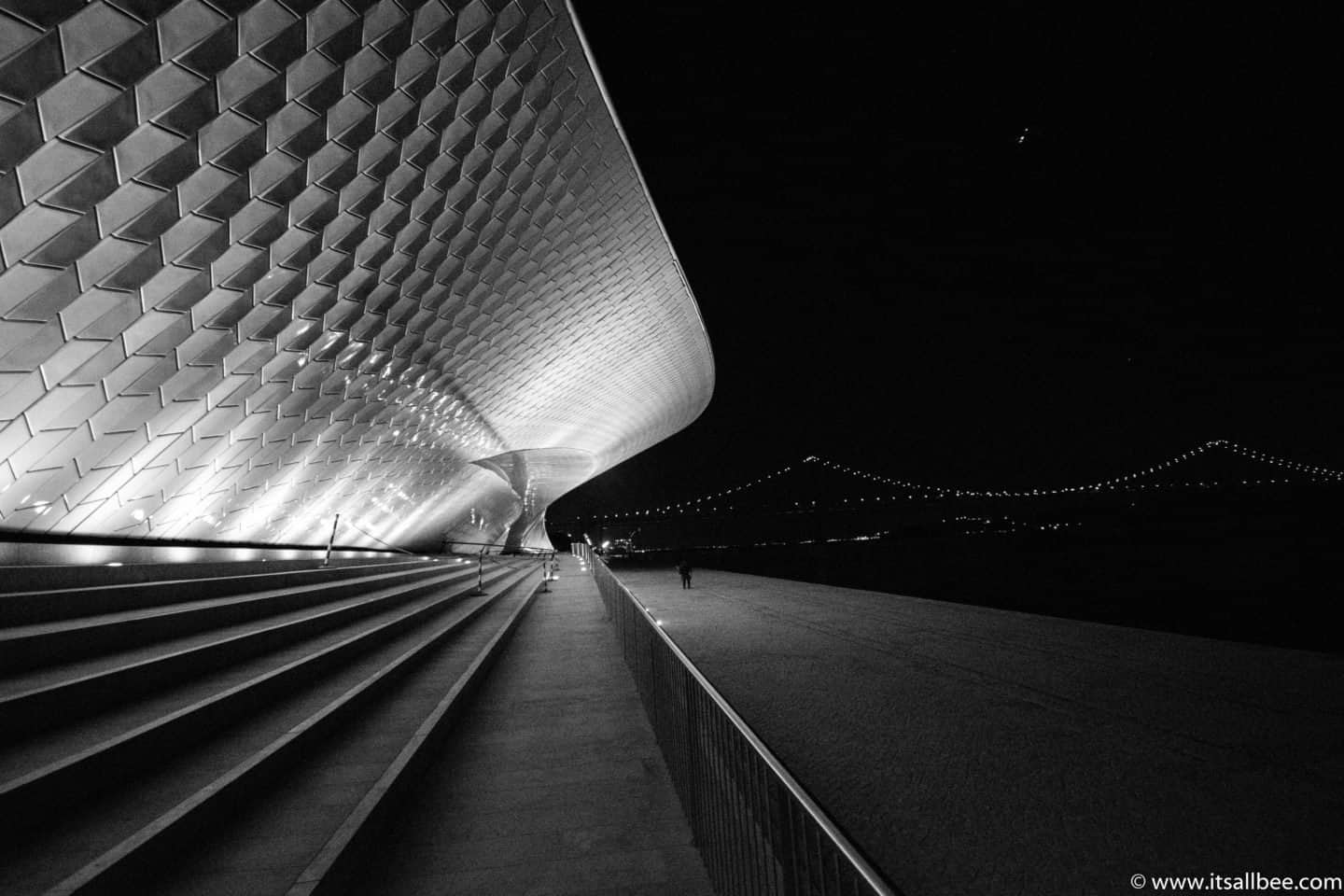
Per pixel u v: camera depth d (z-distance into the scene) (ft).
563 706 17.98
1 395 19.39
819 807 5.16
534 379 64.34
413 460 55.06
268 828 9.32
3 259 17.06
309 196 25.43
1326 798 15.78
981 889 11.87
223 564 26.05
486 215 38.06
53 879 7.19
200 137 19.79
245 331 26.96
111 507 26.94
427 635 23.90
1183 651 35.88
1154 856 13.01
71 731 10.70
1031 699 25.72
